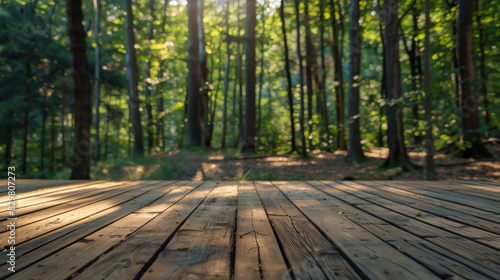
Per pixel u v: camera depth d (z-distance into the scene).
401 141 9.91
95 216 3.21
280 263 1.80
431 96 6.97
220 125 32.44
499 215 3.21
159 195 4.92
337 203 4.06
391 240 2.27
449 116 6.93
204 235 2.45
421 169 9.67
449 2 11.74
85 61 8.66
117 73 22.52
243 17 23.53
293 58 25.27
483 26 12.52
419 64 16.62
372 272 1.64
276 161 13.72
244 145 16.97
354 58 12.74
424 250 2.03
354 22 12.70
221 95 30.50
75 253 1.99
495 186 6.01
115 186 6.41
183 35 25.44
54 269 1.70
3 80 18.50
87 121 8.77
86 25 21.28
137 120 17.27
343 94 18.95
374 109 10.16
